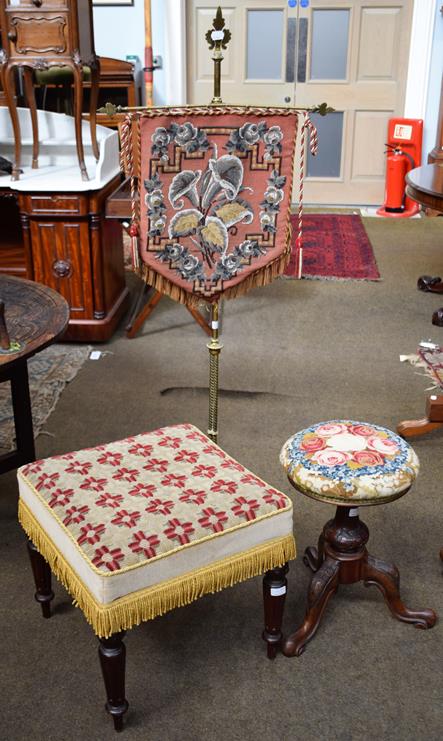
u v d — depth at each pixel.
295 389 3.21
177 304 4.16
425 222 5.75
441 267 4.71
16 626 1.97
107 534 1.57
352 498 1.72
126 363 3.45
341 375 3.34
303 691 1.77
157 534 1.58
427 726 1.68
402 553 2.23
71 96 4.59
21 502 1.84
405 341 3.68
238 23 5.95
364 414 3.01
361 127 6.20
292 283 4.43
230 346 3.63
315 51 6.03
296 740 1.65
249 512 1.66
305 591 2.09
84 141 3.85
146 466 1.79
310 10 5.88
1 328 1.96
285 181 1.99
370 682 1.79
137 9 5.84
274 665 1.84
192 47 6.05
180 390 3.20
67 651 1.89
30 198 3.40
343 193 6.41
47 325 2.12
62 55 3.29
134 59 5.96
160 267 2.05
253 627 1.97
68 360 3.46
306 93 6.13
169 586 1.59
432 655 1.88
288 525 1.72
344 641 1.92
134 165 2.12
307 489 1.75
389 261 4.84
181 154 1.94
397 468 1.76
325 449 1.83
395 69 6.01
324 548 1.93
